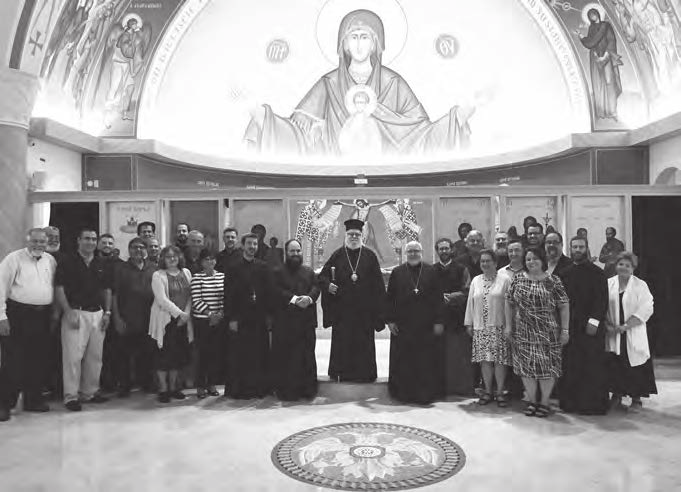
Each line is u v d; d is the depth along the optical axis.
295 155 13.78
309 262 9.82
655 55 10.16
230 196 8.32
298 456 4.52
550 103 12.20
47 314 5.86
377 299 6.59
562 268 5.89
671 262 8.11
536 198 8.30
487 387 6.04
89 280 6.06
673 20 9.29
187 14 11.77
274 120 13.66
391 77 13.73
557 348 5.50
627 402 6.12
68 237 8.48
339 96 13.83
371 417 5.60
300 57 13.61
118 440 4.92
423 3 13.22
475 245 6.61
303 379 6.30
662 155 10.42
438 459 4.43
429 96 13.62
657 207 8.16
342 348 6.62
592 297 5.59
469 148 13.34
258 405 6.06
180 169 12.34
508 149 12.86
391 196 8.39
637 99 10.88
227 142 13.35
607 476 4.08
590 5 10.82
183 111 12.78
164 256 6.21
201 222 8.38
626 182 11.02
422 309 6.23
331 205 9.88
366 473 4.17
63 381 6.08
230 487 3.94
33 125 9.02
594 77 11.10
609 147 11.00
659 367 7.57
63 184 10.38
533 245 6.45
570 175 11.62
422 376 6.16
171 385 6.31
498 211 8.40
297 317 6.32
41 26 8.15
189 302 6.34
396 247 9.81
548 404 5.61
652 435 4.98
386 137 13.88
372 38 13.59
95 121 11.27
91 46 10.42
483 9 12.71
